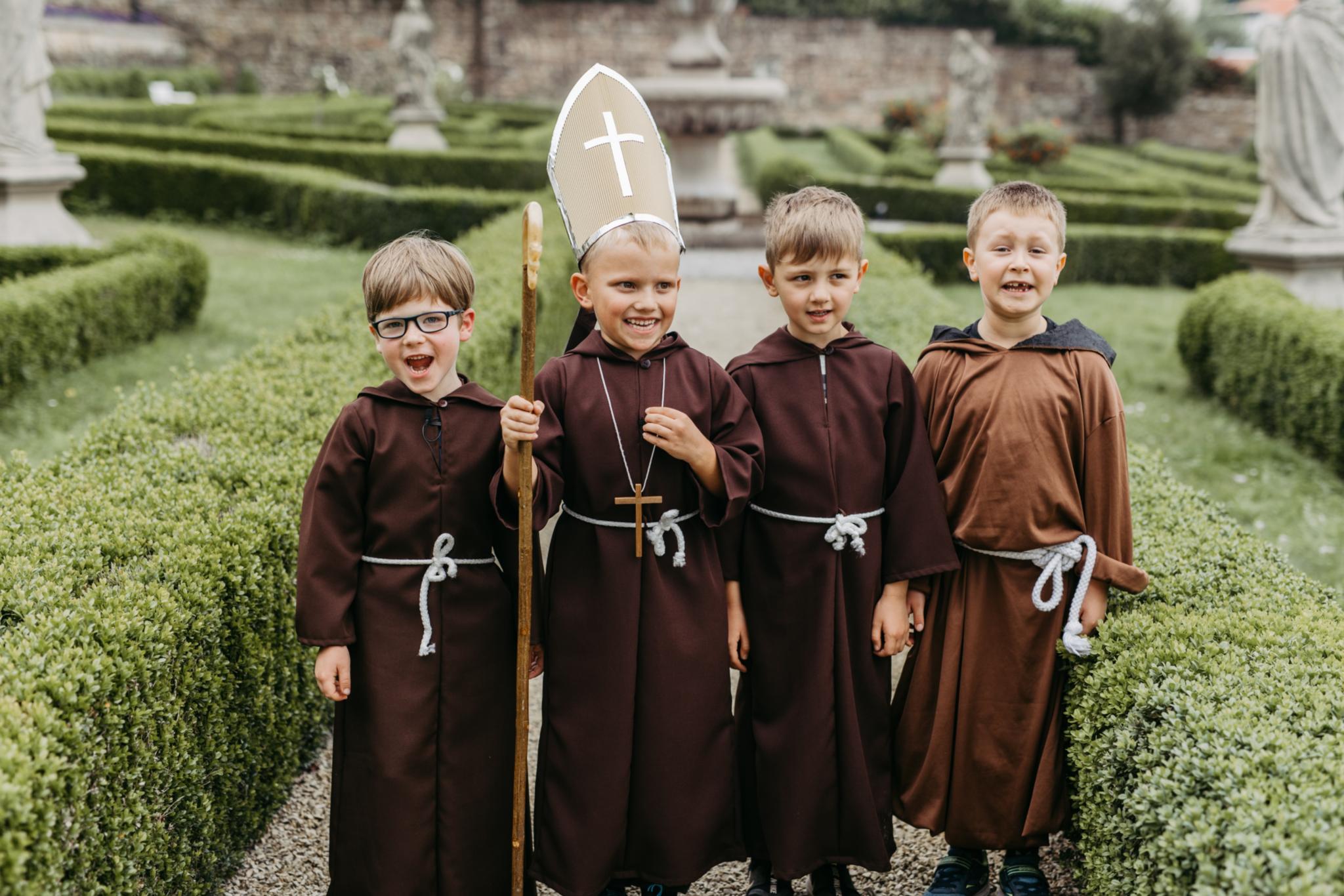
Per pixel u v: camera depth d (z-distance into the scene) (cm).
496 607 224
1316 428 608
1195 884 172
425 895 219
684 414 219
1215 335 738
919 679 244
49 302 628
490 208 1177
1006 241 231
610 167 217
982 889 246
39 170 876
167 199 1280
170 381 656
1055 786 232
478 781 222
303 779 300
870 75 3047
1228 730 184
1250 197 1756
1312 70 830
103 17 2719
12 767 164
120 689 195
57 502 262
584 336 239
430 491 217
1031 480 228
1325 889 150
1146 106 3042
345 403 357
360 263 1106
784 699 237
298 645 280
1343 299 858
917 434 241
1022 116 3148
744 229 1299
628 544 225
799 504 235
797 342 240
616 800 223
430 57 1680
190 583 226
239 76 2802
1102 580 231
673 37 2909
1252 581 251
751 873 250
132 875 200
